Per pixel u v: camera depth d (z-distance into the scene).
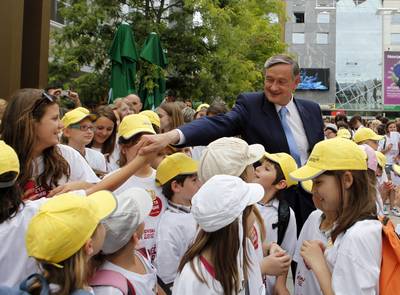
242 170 2.46
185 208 3.17
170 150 3.75
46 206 1.85
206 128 3.32
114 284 2.10
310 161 2.50
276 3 19.78
